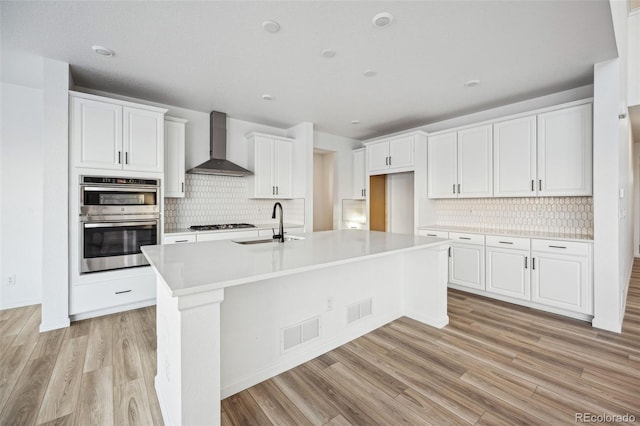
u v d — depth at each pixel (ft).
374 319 8.83
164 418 5.13
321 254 6.38
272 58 8.49
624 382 6.18
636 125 13.92
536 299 10.27
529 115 10.93
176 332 4.34
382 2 6.13
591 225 10.42
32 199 10.93
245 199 15.02
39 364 6.89
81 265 9.30
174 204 12.86
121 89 10.78
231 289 5.86
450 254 12.81
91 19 6.73
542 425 5.01
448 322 9.24
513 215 12.50
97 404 5.55
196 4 6.21
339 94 11.30
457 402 5.60
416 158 14.02
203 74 9.54
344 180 18.67
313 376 6.47
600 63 8.71
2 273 10.47
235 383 5.91
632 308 10.55
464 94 11.27
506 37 7.39
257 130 15.37
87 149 9.39
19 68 9.28
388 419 5.17
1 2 6.10
